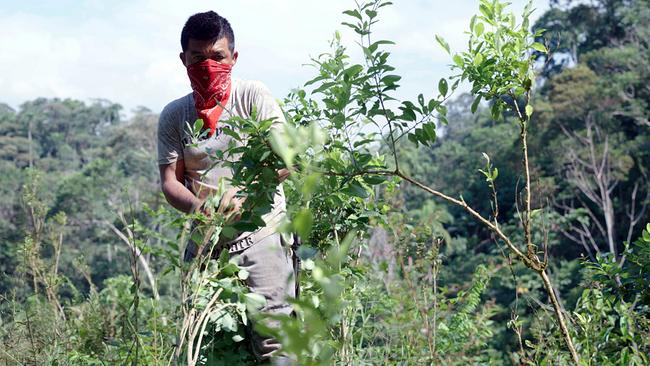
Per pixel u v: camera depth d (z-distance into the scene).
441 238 4.68
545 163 39.41
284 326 1.43
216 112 3.49
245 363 3.43
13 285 4.87
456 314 5.11
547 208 3.46
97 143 112.81
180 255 2.92
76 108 116.50
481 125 64.94
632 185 38.41
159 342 3.55
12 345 4.05
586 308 3.77
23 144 98.44
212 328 3.33
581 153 38.25
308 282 3.44
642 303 3.58
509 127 49.75
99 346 3.86
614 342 3.63
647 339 3.44
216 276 3.20
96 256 36.19
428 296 4.83
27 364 3.99
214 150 3.48
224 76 3.47
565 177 39.56
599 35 50.06
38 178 5.36
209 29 3.43
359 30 3.18
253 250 3.34
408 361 4.39
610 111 39.31
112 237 27.08
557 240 33.50
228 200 3.04
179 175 3.59
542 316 3.87
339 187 3.06
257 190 2.98
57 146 110.94
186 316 2.76
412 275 4.66
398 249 4.63
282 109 3.88
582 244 36.91
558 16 49.94
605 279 3.54
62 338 4.21
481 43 3.40
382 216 3.82
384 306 4.95
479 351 5.11
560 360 3.64
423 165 51.59
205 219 2.97
